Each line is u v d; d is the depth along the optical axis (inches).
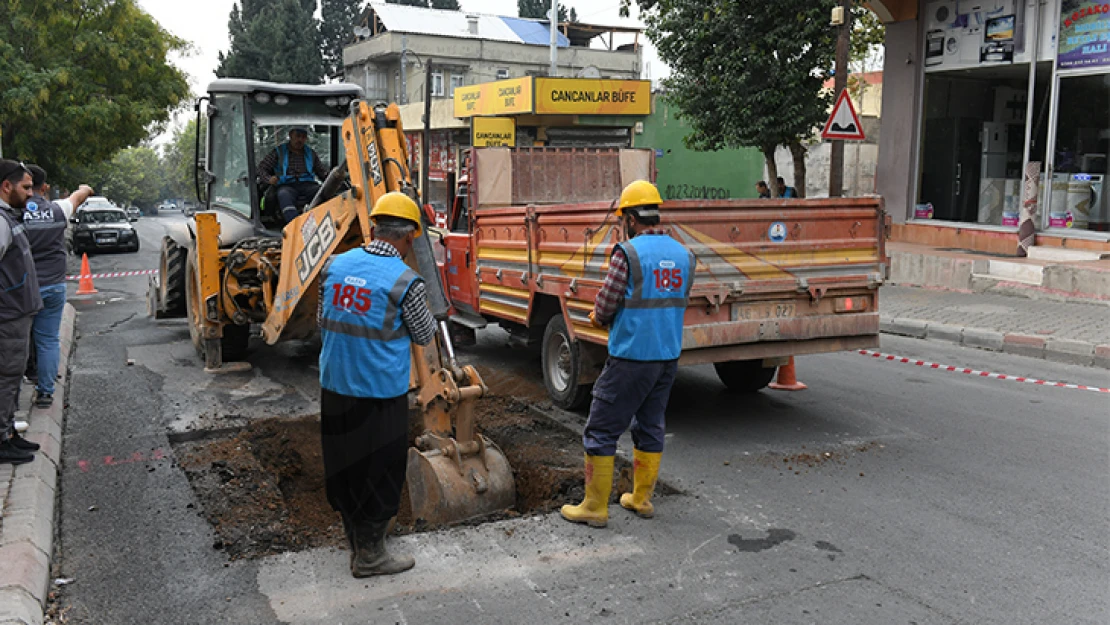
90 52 916.6
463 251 361.7
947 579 162.4
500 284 324.5
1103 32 533.3
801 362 366.3
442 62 1846.7
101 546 178.2
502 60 1904.5
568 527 186.9
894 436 255.9
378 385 155.0
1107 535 182.7
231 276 335.0
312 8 2135.8
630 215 187.0
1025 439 252.4
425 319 158.2
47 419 254.2
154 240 1437.0
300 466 239.5
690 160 1075.9
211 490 210.5
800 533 184.1
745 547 176.7
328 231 263.0
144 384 320.2
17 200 209.6
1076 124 555.5
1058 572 165.3
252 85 348.2
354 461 157.5
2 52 839.1
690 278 187.2
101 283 677.9
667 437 256.5
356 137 241.0
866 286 269.3
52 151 949.2
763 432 261.0
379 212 159.0
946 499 204.2
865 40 751.7
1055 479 217.8
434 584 159.6
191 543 179.8
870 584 160.2
